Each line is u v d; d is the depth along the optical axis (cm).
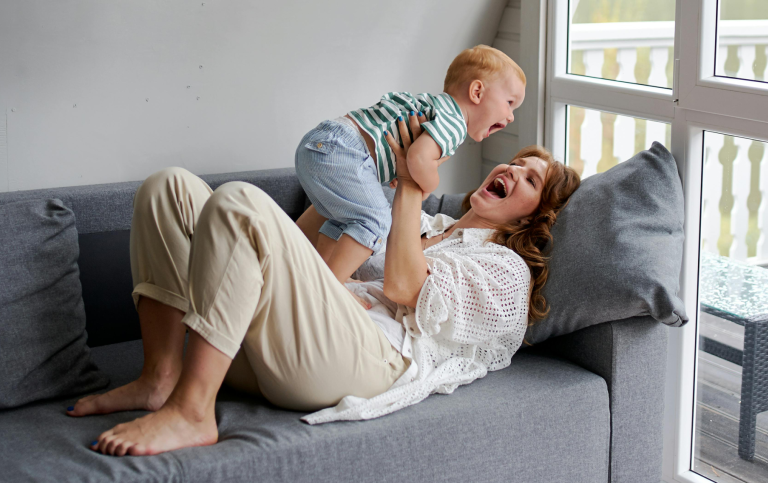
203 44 220
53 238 159
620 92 203
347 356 138
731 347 182
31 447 124
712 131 177
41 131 211
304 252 135
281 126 246
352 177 157
